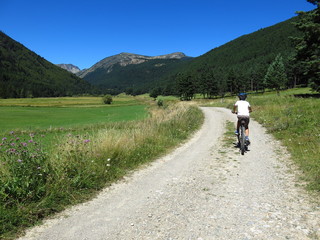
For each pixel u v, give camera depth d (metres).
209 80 110.31
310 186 4.63
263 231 3.19
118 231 3.30
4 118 41.41
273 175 5.55
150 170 6.36
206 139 10.92
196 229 3.29
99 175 5.39
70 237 3.18
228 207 3.97
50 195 4.14
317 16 24.95
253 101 27.23
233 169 6.20
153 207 4.06
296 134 9.45
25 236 3.22
